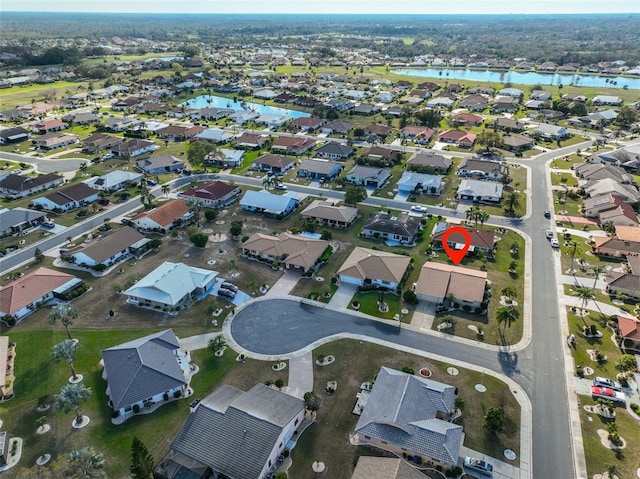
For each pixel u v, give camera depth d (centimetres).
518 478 5491
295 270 9975
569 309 8638
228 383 6931
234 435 5575
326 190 14438
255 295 9100
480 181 14062
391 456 5772
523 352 7562
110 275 9850
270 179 14412
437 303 8819
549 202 13412
